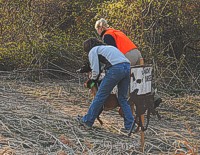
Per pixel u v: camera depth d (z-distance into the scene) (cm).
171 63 2438
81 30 2800
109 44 1587
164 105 2086
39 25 2794
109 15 2536
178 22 2608
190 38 2709
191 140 1482
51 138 1422
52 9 2862
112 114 1822
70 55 2603
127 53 1595
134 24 2489
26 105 1853
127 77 1520
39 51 2553
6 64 2620
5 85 2280
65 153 1250
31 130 1498
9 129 1490
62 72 2622
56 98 2052
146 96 1277
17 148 1303
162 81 2389
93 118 1545
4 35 2712
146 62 2466
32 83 2392
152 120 1795
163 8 2475
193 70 2738
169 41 2491
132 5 2473
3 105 1819
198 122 1814
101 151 1308
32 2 2811
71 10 2933
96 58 1498
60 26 2936
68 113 1761
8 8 2738
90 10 2748
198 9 2605
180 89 2369
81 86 2336
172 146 1400
